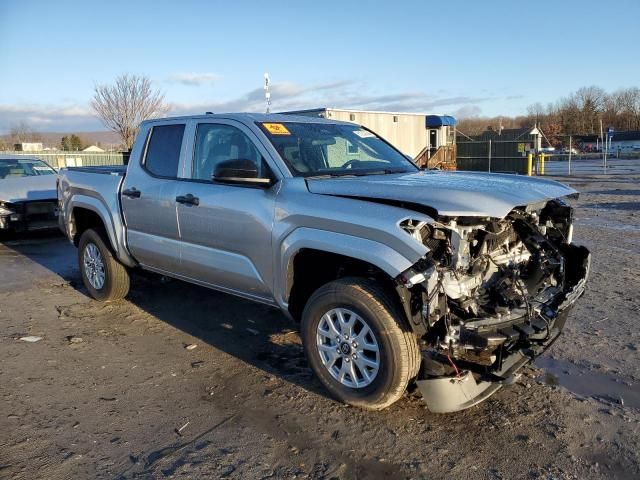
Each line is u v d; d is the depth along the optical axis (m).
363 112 25.20
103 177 6.14
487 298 3.86
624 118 108.00
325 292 3.89
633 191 20.08
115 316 6.03
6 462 3.32
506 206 3.50
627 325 5.52
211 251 4.77
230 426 3.76
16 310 6.25
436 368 3.67
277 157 4.40
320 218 3.87
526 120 114.81
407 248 3.41
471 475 3.20
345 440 3.57
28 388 4.30
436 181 4.08
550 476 3.18
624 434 3.60
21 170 12.27
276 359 4.86
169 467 3.29
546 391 4.18
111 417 3.88
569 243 4.57
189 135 5.17
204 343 5.25
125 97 29.20
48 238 11.38
